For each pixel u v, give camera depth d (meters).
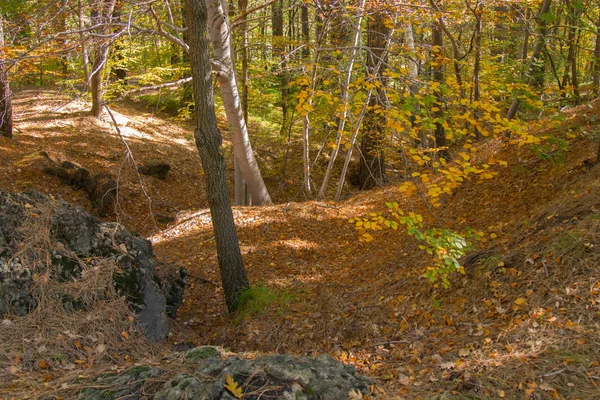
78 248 5.48
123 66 18.56
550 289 4.94
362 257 9.02
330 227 10.55
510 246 6.20
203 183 16.75
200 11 6.34
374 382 3.60
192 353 4.05
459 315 5.48
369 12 10.02
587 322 4.21
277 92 16.81
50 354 4.32
